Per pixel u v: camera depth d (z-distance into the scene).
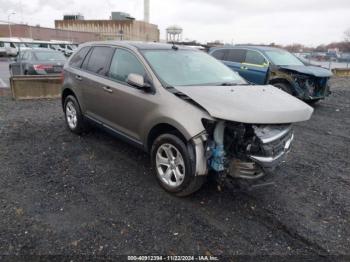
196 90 3.69
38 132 5.99
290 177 4.43
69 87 5.62
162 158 3.84
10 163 4.53
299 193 3.98
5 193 3.69
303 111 3.47
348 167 4.90
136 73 4.25
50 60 11.85
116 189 3.88
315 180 4.38
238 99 3.44
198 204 3.60
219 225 3.23
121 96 4.32
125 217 3.30
